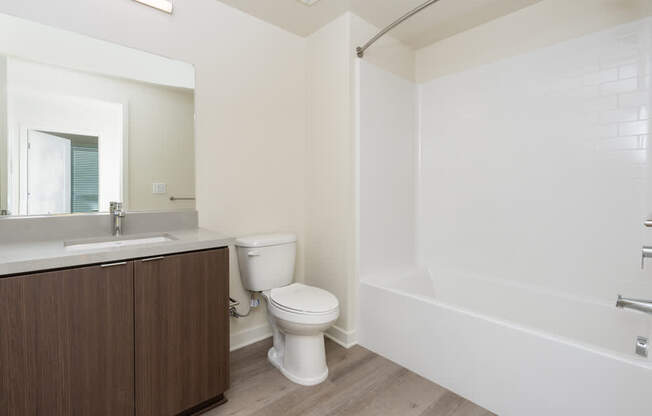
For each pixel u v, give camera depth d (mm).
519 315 2074
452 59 2467
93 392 1148
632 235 1735
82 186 1572
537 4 2033
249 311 2080
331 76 2225
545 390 1360
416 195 2701
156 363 1299
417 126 2703
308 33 2375
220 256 1497
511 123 2166
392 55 2457
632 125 1721
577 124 1899
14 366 999
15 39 1402
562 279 1976
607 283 1815
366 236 2250
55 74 1491
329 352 2092
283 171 2340
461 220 2455
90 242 1479
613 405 1196
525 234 2125
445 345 1701
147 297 1265
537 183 2062
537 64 2043
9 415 997
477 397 1574
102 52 1602
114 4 1621
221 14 1991
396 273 2418
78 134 1557
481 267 2350
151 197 1772
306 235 2477
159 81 1774
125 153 1686
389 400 1606
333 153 2232
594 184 1850
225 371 1528
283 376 1817
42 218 1458
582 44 1871
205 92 1938
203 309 1437
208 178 1970
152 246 1271
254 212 2186
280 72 2291
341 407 1555
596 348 1255
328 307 1698
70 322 1092
